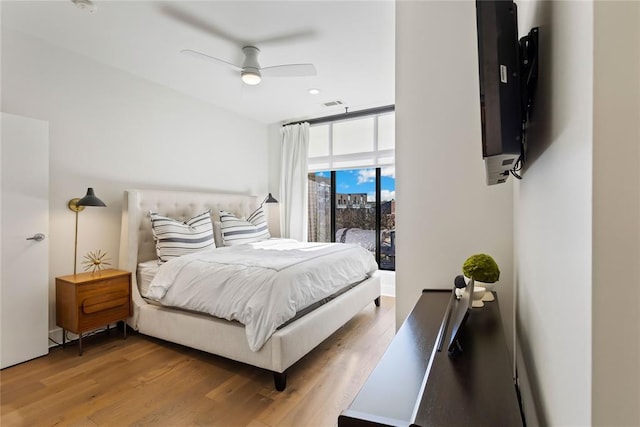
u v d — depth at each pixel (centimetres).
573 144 48
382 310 370
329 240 502
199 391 202
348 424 71
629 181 38
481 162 174
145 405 188
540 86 77
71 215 286
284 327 215
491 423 67
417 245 188
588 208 41
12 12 231
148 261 321
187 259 268
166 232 305
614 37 38
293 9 230
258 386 209
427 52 184
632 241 38
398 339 115
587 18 41
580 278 45
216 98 414
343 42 275
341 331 305
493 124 75
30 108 261
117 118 323
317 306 260
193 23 247
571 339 50
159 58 303
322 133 498
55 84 277
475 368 90
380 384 85
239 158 480
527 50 81
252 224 414
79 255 291
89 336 291
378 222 464
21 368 231
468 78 176
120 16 237
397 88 190
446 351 101
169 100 377
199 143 416
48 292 264
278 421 174
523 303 124
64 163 282
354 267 327
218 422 173
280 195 515
